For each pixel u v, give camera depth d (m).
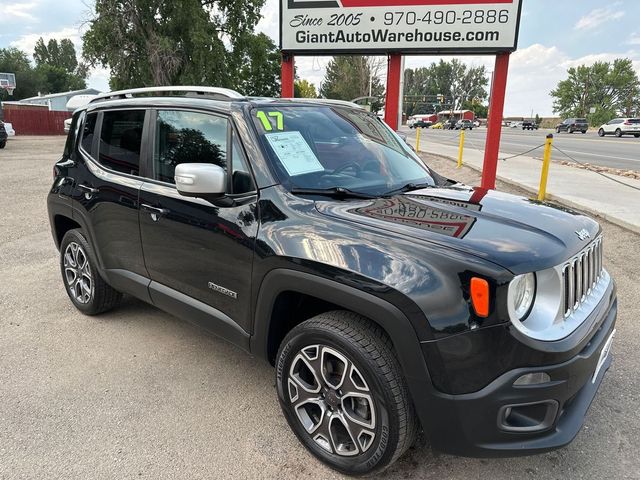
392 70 10.10
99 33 27.75
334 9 9.91
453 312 2.02
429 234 2.26
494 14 9.14
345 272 2.23
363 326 2.30
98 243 3.82
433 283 2.05
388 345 2.24
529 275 2.10
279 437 2.76
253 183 2.73
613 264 5.47
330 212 2.51
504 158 15.95
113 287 3.86
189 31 28.31
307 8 10.02
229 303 2.85
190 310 3.13
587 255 2.48
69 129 4.29
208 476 2.47
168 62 27.86
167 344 3.81
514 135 42.78
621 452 2.63
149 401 3.08
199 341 3.87
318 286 2.32
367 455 2.32
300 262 2.38
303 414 2.59
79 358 3.59
